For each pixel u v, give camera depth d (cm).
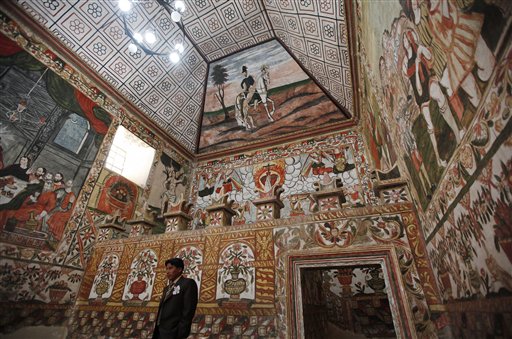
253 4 777
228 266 386
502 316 154
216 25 827
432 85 220
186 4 755
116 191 697
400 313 275
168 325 286
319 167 816
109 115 720
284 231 378
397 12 278
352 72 620
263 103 912
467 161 178
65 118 602
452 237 223
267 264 364
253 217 823
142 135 827
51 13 569
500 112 132
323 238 351
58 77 603
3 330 424
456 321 236
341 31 560
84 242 580
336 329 503
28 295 463
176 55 747
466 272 204
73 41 621
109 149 700
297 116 887
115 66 711
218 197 923
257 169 912
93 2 608
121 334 407
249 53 890
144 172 817
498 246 152
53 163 560
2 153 479
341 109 828
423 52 228
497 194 146
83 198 606
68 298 508
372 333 498
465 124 175
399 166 402
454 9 166
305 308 339
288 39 790
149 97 821
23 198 495
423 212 298
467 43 157
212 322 354
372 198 697
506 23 120
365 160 758
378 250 316
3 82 500
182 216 493
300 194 796
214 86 954
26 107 529
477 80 152
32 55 556
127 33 688
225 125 981
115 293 455
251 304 346
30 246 487
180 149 977
